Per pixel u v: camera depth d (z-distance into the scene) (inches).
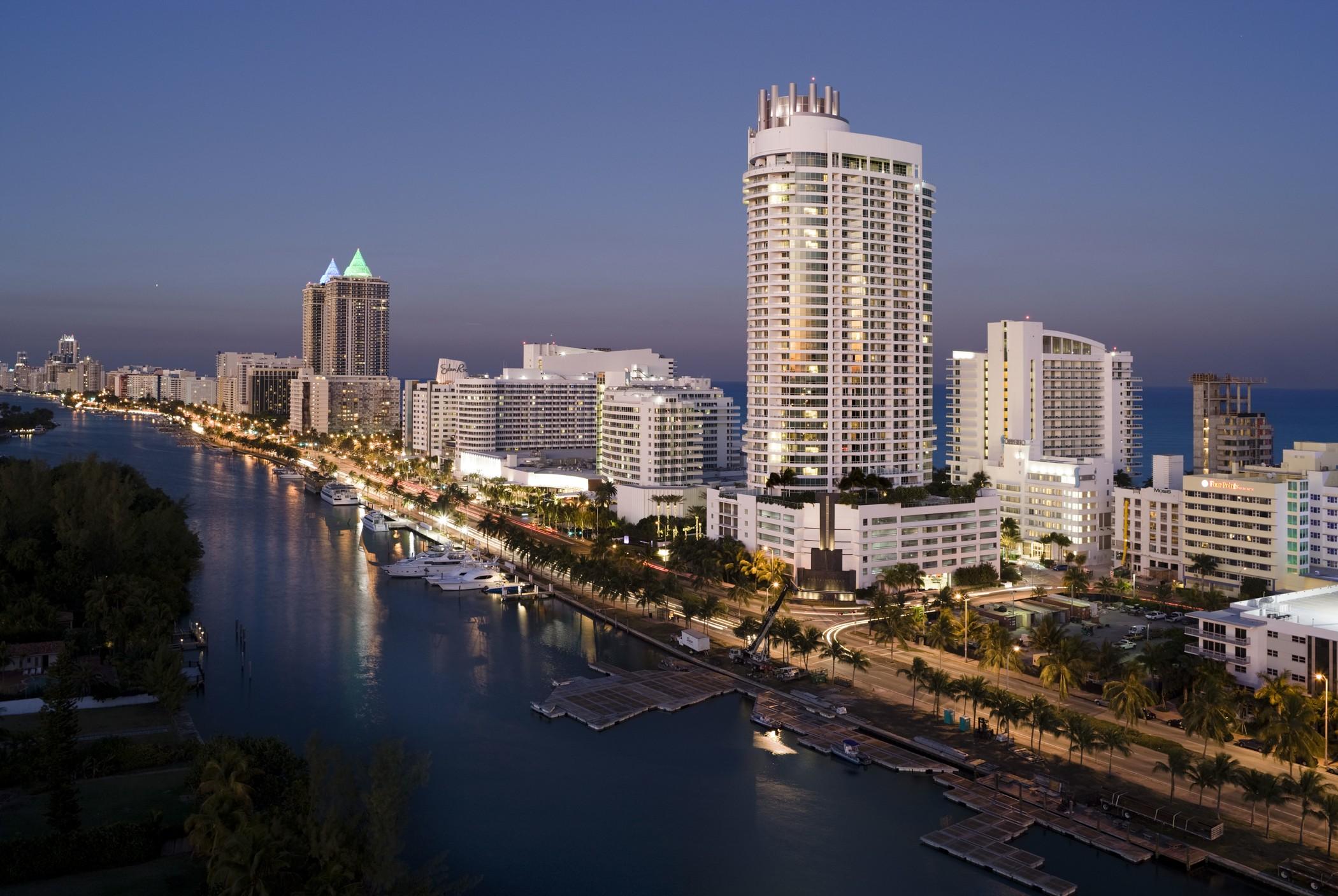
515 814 6609.3
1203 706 6663.4
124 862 5625.0
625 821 6535.4
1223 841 5989.2
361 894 4923.7
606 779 7145.7
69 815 5792.3
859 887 5762.8
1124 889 5625.0
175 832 5920.3
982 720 7588.6
